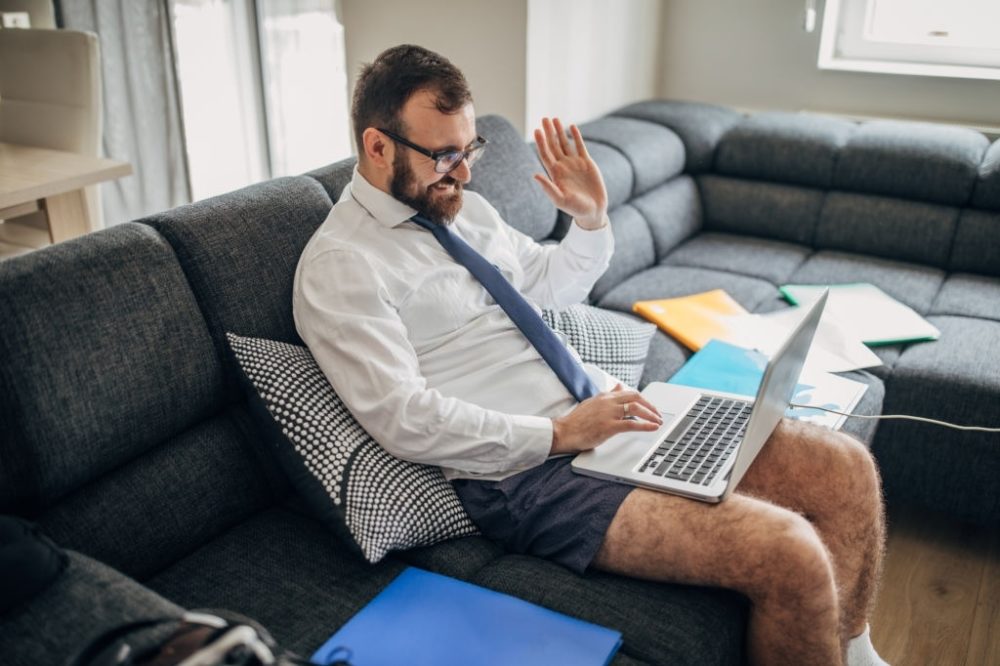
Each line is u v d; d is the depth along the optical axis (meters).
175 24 3.05
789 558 1.25
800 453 1.51
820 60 3.27
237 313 1.46
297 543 1.43
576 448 1.47
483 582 1.36
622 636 1.24
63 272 1.27
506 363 1.58
